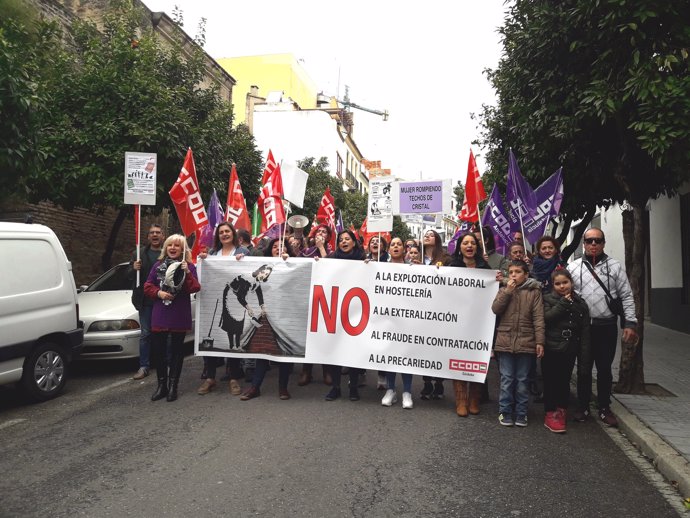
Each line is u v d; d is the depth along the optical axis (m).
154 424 5.36
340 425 5.39
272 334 6.45
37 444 4.80
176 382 6.28
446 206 8.27
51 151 8.99
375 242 9.04
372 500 3.74
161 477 4.06
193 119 11.68
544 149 8.70
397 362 6.16
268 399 6.38
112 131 9.30
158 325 6.11
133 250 16.42
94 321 7.58
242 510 3.55
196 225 8.40
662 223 14.10
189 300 6.32
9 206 12.07
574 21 6.59
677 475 4.11
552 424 5.42
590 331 5.67
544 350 5.44
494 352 5.87
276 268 6.55
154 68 10.66
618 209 17.23
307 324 6.41
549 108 7.54
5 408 6.01
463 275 6.08
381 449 4.73
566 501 3.82
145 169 7.93
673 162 6.01
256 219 12.20
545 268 6.56
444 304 6.09
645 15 5.83
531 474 4.29
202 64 12.30
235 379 6.64
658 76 5.88
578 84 7.21
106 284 9.05
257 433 5.08
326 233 8.43
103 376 7.61
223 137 12.42
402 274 6.23
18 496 3.74
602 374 5.79
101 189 9.08
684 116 5.79
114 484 3.93
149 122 9.62
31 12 9.15
